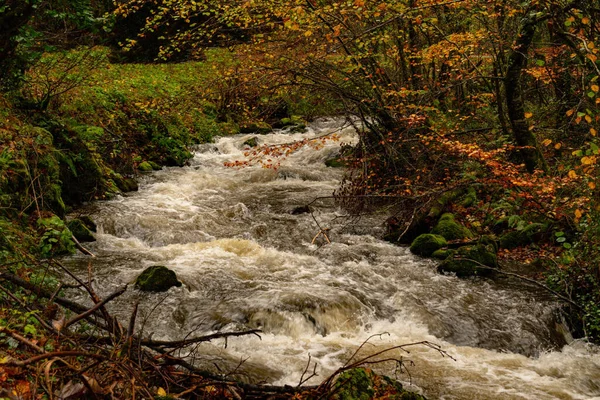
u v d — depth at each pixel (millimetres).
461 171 11727
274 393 4273
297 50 12484
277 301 7598
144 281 7852
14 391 3395
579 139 11883
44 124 11125
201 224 11055
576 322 7938
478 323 7660
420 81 13578
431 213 10789
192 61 23328
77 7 8930
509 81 10734
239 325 7172
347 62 12328
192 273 8523
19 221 8305
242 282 8406
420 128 11734
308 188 13945
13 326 4312
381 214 11859
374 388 4582
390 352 6793
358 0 9539
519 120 10812
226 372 5691
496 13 10586
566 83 12242
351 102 12492
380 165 12344
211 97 19453
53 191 9609
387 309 7973
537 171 9633
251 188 14008
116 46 23406
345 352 6664
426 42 13172
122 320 6965
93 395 3279
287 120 20812
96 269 8430
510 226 10133
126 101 16203
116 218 10703
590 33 9273
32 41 9438
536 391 6055
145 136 15734
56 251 8758
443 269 9148
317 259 9656
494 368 6555
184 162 16125
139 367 3787
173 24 23422
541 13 9719
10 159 8859
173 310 7395
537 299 8273
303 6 10914
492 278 8953
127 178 13359
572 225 9078
